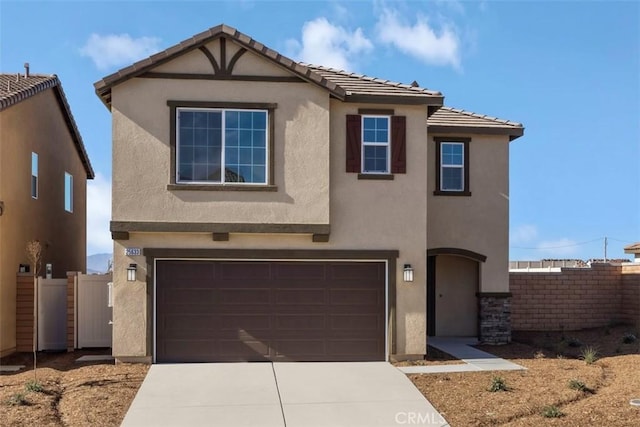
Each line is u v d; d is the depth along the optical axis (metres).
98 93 14.73
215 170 14.78
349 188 15.39
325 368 14.41
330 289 15.34
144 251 14.66
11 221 16.88
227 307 15.05
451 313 20.08
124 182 14.46
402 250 15.48
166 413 10.95
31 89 18.33
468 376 13.55
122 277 14.58
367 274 15.48
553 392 11.98
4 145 16.42
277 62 14.77
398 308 15.39
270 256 15.02
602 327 21.56
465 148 19.23
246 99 14.86
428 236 18.92
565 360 15.47
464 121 19.39
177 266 14.95
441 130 18.89
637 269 21.20
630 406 10.85
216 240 14.86
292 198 14.88
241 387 12.67
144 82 14.62
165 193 14.55
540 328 21.38
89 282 16.94
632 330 20.50
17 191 17.39
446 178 19.20
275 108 14.90
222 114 14.84
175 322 14.89
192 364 14.63
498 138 19.44
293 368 14.39
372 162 15.67
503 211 19.33
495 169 19.38
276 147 14.89
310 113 14.99
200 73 14.75
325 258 15.21
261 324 15.12
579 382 12.32
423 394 12.16
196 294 14.98
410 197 15.58
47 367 14.48
